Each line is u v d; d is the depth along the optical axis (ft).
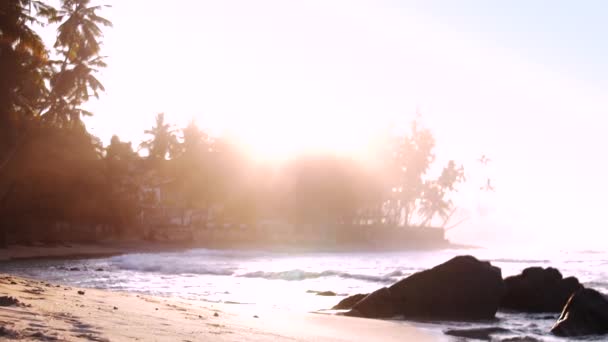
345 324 36.65
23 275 85.56
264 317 34.94
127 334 19.77
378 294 46.24
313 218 330.13
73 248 196.54
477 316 46.16
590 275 90.68
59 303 26.23
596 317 38.96
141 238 257.14
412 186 386.11
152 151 305.94
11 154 152.97
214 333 23.47
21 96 147.64
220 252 208.23
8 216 184.55
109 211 227.40
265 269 102.42
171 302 37.63
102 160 230.89
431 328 39.24
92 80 167.02
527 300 51.83
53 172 184.24
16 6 123.85
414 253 254.47
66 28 162.91
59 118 172.65
